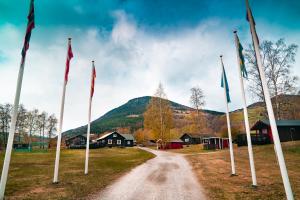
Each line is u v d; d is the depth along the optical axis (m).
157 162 21.73
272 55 27.30
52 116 75.06
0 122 57.34
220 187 10.26
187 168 17.23
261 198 8.22
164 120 50.25
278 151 6.70
